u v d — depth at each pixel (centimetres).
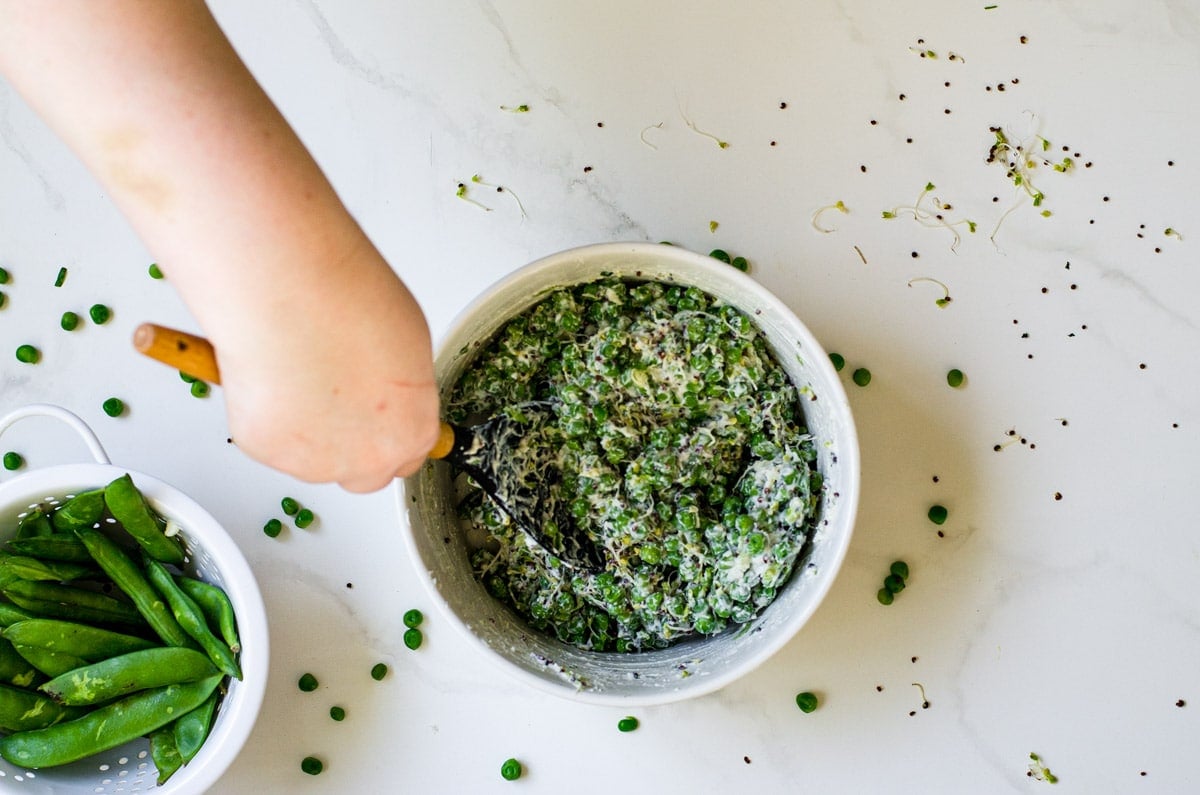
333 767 76
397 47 75
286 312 51
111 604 72
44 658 70
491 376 70
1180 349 75
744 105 75
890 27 75
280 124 51
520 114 75
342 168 76
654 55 75
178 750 71
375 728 76
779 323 68
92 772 72
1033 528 75
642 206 75
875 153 75
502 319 70
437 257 75
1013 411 75
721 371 69
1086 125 75
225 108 50
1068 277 75
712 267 67
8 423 69
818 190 75
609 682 69
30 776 71
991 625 75
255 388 52
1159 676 74
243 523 76
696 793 75
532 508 67
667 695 66
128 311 77
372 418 53
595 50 75
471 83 75
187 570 74
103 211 77
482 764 75
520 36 75
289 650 76
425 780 76
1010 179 75
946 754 75
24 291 77
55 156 77
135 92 49
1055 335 75
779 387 71
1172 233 75
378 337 53
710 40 75
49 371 77
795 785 75
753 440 70
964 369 75
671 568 70
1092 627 75
